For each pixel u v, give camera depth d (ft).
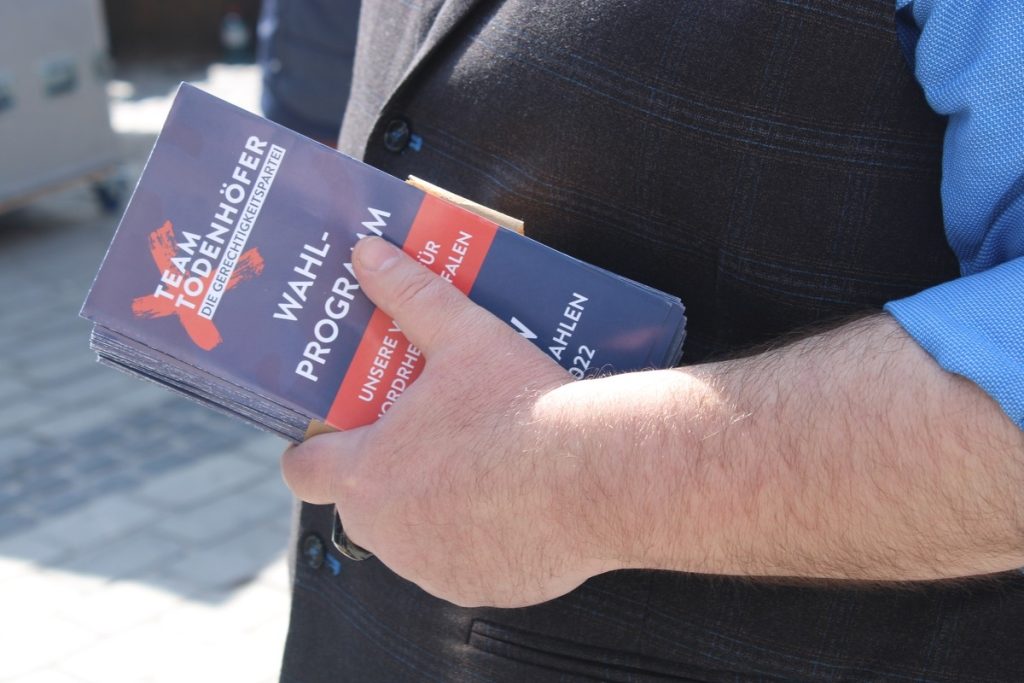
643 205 2.90
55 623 9.09
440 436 2.66
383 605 3.32
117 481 11.22
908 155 2.66
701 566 2.51
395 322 2.81
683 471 2.44
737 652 2.96
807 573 2.46
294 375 2.85
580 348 2.88
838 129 2.68
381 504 2.71
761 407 2.42
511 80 3.02
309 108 10.82
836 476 2.33
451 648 3.17
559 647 3.05
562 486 2.52
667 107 2.80
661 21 2.81
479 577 2.68
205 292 2.80
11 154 17.81
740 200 2.77
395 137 3.32
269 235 2.80
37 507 10.73
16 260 17.67
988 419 2.22
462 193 3.18
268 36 10.82
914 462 2.28
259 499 10.95
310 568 3.61
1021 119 2.33
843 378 2.37
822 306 2.79
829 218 2.72
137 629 9.05
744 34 2.72
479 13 3.14
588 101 2.89
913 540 2.32
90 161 19.22
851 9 2.63
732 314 2.95
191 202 2.78
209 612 9.28
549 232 3.05
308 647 3.65
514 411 2.61
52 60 18.15
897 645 2.93
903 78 2.63
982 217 2.47
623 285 2.84
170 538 10.28
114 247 2.77
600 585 3.00
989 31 2.36
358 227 2.82
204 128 2.76
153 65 31.89
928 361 2.31
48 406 12.82
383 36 3.53
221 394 2.90
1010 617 2.89
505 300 2.87
